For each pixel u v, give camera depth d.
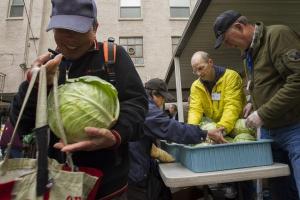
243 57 2.15
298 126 1.77
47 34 13.96
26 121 1.13
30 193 0.84
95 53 1.25
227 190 2.65
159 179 2.17
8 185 0.83
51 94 1.05
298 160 1.74
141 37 14.84
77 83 1.05
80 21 1.12
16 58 13.52
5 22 13.90
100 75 1.23
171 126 1.90
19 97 1.11
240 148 1.67
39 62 1.06
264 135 2.04
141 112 1.20
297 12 3.10
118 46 1.31
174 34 14.86
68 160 0.94
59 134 1.00
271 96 1.85
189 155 1.71
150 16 15.03
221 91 2.65
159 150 2.16
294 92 1.64
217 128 2.09
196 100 2.84
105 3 15.02
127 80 1.24
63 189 0.86
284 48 1.73
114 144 1.04
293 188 2.02
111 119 1.03
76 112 0.97
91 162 1.16
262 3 2.87
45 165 0.85
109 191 1.16
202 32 3.52
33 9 14.08
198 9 2.94
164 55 14.61
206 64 2.70
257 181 2.27
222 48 4.08
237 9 2.97
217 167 1.63
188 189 2.48
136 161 1.93
